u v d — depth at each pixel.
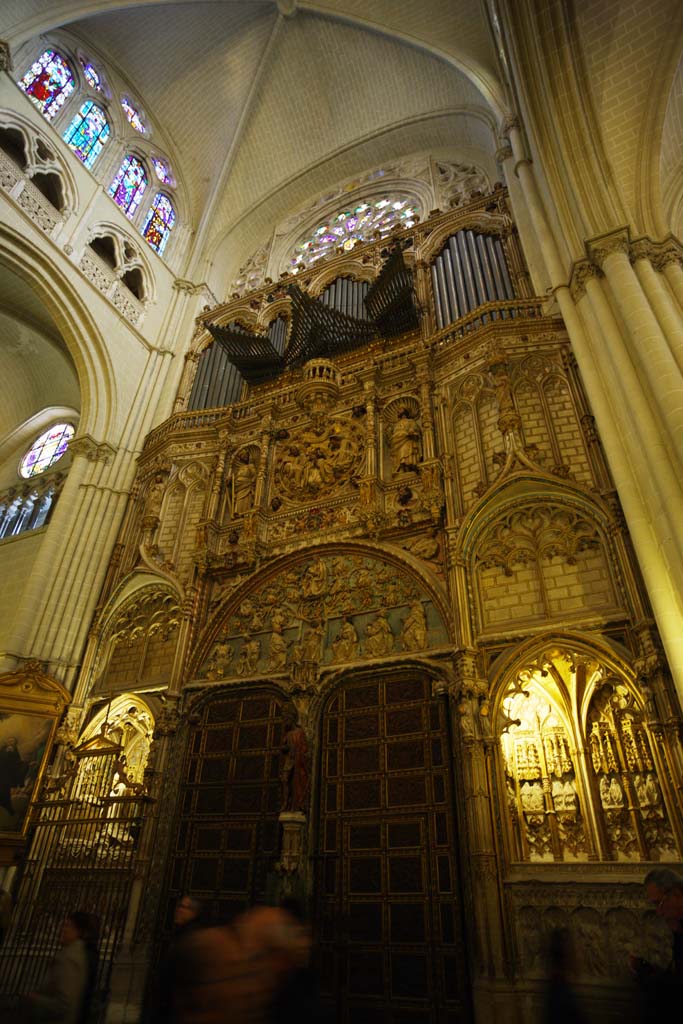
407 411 14.67
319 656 11.74
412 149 26.00
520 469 11.77
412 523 12.45
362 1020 8.43
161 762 11.60
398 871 9.28
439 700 10.30
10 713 12.65
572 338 12.00
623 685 9.46
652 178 13.16
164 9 22.53
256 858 10.13
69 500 16.48
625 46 13.86
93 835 11.53
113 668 13.98
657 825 8.52
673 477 8.95
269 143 26.59
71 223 19.17
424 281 18.52
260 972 2.53
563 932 4.07
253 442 16.16
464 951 8.34
